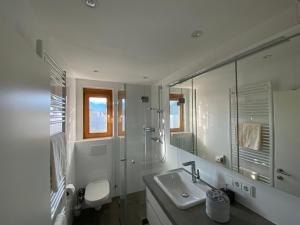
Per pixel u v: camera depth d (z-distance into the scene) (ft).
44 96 2.76
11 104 1.69
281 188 2.91
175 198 4.07
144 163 8.39
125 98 8.02
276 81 2.97
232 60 3.83
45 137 2.77
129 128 8.10
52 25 3.24
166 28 3.38
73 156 7.56
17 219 1.79
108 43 4.06
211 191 3.63
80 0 2.54
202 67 5.01
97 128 9.07
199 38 3.83
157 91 8.43
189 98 5.76
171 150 7.20
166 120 7.62
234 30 3.48
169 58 5.12
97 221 6.95
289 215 2.81
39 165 2.48
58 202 4.30
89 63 5.59
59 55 4.64
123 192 7.66
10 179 1.66
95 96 9.00
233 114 3.95
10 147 1.66
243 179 3.68
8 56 1.63
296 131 2.69
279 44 2.90
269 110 3.10
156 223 4.75
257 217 3.27
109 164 8.75
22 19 2.51
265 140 3.20
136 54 4.79
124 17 2.98
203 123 5.05
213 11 2.83
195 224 3.18
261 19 3.07
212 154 4.68
